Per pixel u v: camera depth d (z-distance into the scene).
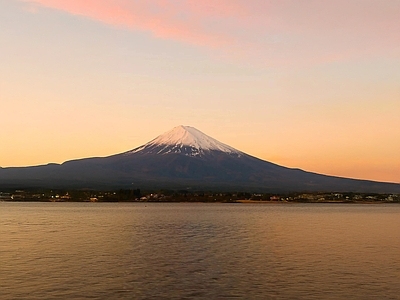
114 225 123.19
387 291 44.28
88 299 41.22
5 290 44.12
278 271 52.94
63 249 70.75
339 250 70.38
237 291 44.00
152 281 47.84
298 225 125.88
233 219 153.38
